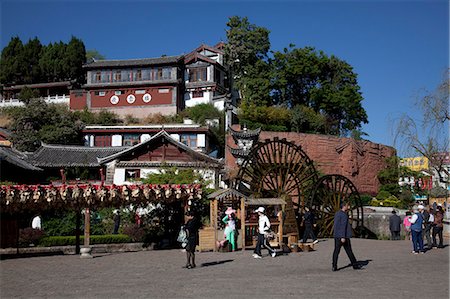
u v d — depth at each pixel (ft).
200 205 80.38
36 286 39.70
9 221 66.03
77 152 149.38
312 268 49.34
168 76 205.57
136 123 191.21
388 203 144.66
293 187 106.73
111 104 208.95
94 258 61.52
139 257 62.03
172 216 78.43
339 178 108.68
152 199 68.74
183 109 209.26
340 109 196.03
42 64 242.58
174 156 133.59
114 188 64.69
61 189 61.98
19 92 237.25
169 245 76.69
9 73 244.22
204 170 113.39
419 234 64.18
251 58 206.18
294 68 193.77
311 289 36.42
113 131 175.22
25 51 247.29
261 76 198.90
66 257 63.21
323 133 182.80
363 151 159.33
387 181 162.91
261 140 146.00
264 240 60.49
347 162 153.58
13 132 177.99
